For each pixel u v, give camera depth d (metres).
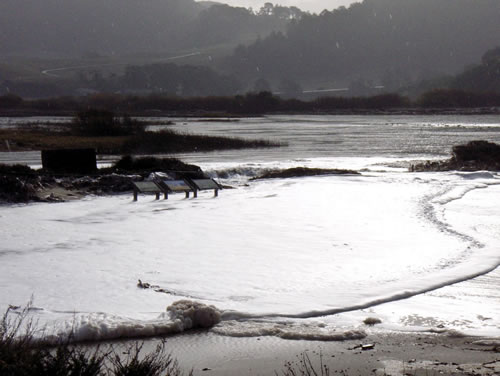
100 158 44.47
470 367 6.73
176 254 13.55
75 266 12.35
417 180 28.17
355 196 23.03
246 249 14.06
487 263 12.55
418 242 14.77
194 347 7.63
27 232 16.27
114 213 19.55
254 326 8.48
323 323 8.66
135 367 6.06
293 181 27.83
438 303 9.80
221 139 57.38
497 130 82.62
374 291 10.38
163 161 30.58
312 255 13.42
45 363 5.80
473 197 23.12
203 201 22.19
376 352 7.40
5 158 43.44
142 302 9.68
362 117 152.62
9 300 9.70
